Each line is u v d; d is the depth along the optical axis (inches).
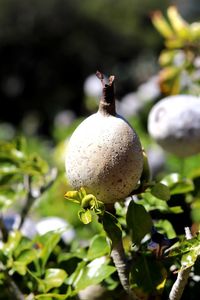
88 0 423.8
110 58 414.0
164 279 26.4
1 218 34.1
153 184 26.5
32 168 37.3
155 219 31.6
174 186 32.3
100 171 24.3
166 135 38.8
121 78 317.4
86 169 24.4
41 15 412.2
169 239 28.6
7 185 37.8
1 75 399.9
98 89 87.2
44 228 37.6
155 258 27.2
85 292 30.4
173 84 46.2
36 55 406.3
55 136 103.8
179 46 46.1
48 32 410.0
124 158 24.3
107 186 24.5
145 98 79.0
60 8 417.4
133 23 414.9
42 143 141.4
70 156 24.8
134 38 410.0
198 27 45.8
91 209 24.7
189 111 38.6
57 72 403.5
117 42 414.9
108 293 30.4
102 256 29.4
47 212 49.8
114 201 25.2
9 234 34.1
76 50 408.8
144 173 27.3
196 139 38.6
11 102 392.8
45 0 415.2
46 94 397.1
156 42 408.2
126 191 24.8
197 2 337.4
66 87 402.6
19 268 30.6
